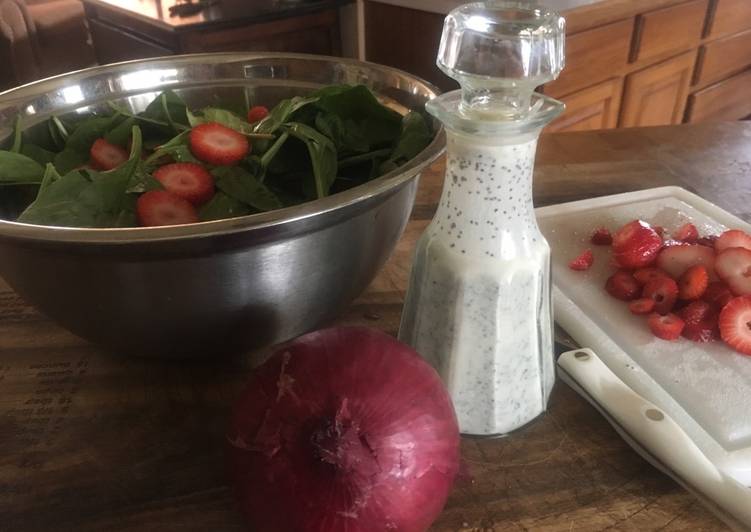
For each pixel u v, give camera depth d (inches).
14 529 16.2
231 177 21.5
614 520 16.3
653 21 61.5
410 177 16.9
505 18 16.5
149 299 16.6
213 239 14.9
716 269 24.5
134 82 27.1
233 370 21.0
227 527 16.2
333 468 13.2
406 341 19.2
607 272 26.7
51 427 19.1
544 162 34.6
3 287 25.1
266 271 16.7
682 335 23.2
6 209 22.5
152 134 25.7
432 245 17.4
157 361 21.4
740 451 18.6
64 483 17.3
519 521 16.3
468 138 15.6
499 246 16.6
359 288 20.4
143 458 18.0
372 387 14.2
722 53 72.6
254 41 64.7
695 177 33.1
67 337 22.5
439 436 14.4
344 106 24.5
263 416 14.1
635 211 30.0
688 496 16.9
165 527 16.2
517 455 18.2
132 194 20.2
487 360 17.5
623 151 35.6
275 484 13.6
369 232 18.3
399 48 64.7
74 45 102.8
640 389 20.8
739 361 21.9
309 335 15.6
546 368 18.8
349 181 24.5
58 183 19.2
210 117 24.9
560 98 57.3
